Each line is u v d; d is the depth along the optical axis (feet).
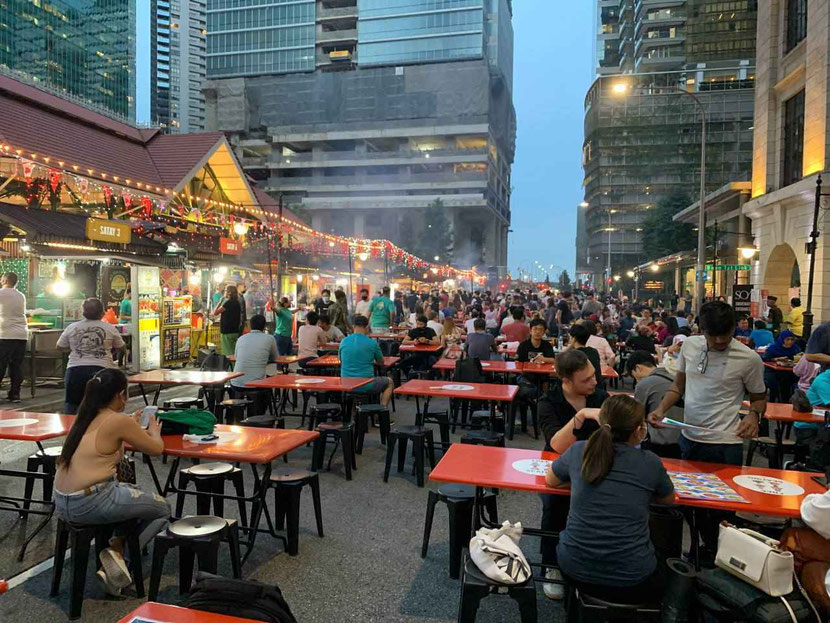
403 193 320.70
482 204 307.99
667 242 208.95
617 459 10.51
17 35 342.85
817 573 10.19
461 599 10.50
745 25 294.87
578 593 10.36
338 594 13.25
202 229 76.84
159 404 33.47
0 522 17.37
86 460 12.42
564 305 55.06
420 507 18.93
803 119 78.02
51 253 50.83
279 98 347.15
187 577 12.98
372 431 30.07
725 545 10.52
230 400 25.57
